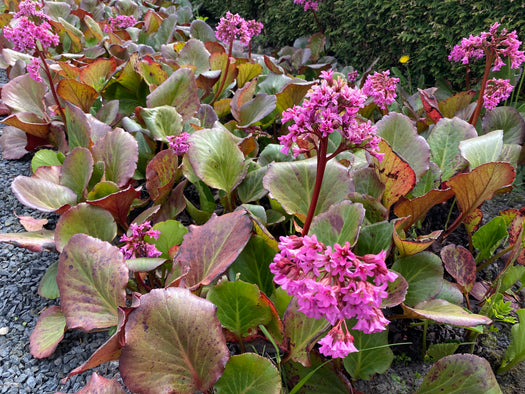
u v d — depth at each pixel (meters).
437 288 0.68
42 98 1.22
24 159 1.24
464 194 0.81
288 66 1.64
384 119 0.89
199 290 0.66
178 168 0.94
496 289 0.73
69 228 0.74
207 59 1.39
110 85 1.27
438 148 0.95
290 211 0.75
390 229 0.69
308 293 0.44
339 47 1.82
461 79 1.42
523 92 1.32
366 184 0.83
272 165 0.78
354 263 0.45
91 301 0.63
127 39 1.74
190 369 0.54
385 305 0.62
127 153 0.88
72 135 1.00
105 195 0.83
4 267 0.89
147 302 0.54
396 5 1.53
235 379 0.55
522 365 0.71
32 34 1.05
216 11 2.56
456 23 1.39
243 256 0.72
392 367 0.70
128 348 0.52
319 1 1.87
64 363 0.71
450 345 0.69
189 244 0.69
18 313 0.80
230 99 1.24
